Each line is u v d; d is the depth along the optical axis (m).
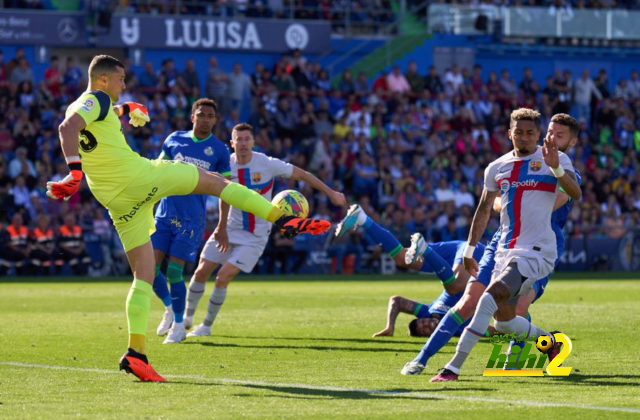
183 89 65.06
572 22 81.69
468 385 15.56
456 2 80.06
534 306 33.16
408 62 78.06
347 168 64.88
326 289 43.78
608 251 65.12
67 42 67.94
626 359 18.98
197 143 23.77
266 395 14.53
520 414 12.88
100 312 30.81
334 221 61.19
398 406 13.53
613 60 83.69
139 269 16.33
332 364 18.36
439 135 69.69
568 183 16.14
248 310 31.94
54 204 57.19
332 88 74.75
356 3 77.69
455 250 23.17
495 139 72.50
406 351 20.53
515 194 16.42
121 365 15.90
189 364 18.41
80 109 15.55
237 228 24.14
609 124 76.31
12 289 42.94
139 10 70.69
